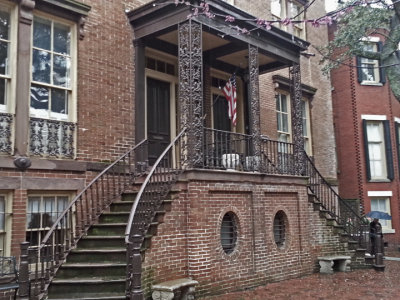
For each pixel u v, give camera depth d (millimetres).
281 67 11430
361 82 17391
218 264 7965
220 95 11867
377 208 17172
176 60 10805
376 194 16953
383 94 17625
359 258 11273
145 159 9008
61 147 7828
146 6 8953
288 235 9805
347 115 17359
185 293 7098
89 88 8430
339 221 12008
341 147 17453
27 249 5883
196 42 8328
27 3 7551
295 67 10930
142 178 8695
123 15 9266
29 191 7359
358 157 16984
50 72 8023
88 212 7719
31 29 7676
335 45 12133
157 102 10359
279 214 9906
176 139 7934
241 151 11828
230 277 8148
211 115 11227
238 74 12266
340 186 17375
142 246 6711
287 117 13961
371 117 17312
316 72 15438
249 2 12641
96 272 6570
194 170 7766
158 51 10211
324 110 15633
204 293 7602
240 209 8664
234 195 8586
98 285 6277
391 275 10016
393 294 7824
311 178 12430
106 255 6836
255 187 9039
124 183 8305
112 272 6562
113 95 8820
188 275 7523
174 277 7301
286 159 11211
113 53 8953
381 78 17625
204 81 11070
